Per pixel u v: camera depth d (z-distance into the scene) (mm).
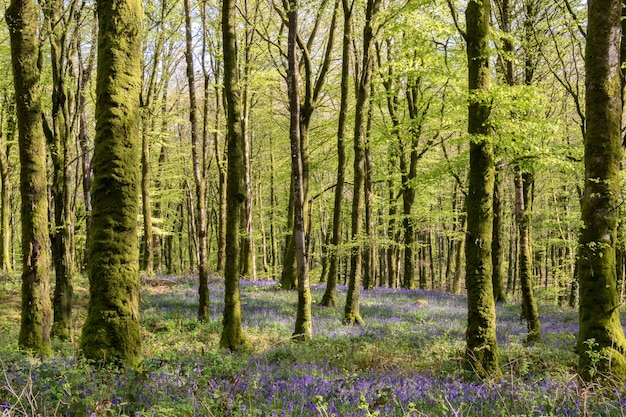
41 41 9672
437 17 14406
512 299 24234
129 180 6695
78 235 24438
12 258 36719
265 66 24922
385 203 30609
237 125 11547
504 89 9984
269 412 4883
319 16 18094
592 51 8031
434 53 14922
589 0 8109
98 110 6645
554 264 40625
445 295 24672
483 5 8953
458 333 13844
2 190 26484
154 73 21234
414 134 20875
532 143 11461
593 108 8039
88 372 5344
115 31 6613
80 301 18547
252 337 12742
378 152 27359
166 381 5527
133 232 6742
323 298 19000
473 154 8852
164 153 30734
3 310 16172
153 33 20531
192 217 36875
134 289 6723
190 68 15320
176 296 20234
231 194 11594
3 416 3938
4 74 21531
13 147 28812
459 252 31766
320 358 10047
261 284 25172
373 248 27016
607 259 7895
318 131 25547
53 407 4402
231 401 4930
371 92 23062
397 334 13180
